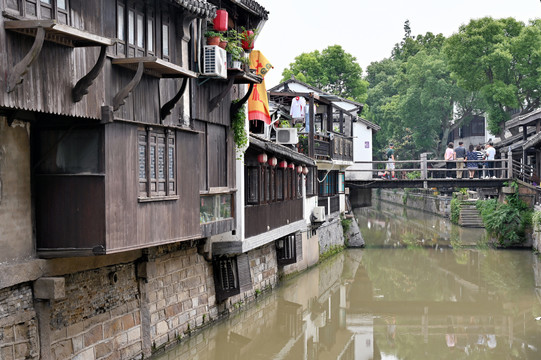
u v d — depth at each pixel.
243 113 14.86
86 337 10.12
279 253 20.53
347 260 27.34
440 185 30.67
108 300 10.77
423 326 17.08
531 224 29.00
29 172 9.08
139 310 11.73
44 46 8.02
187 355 13.23
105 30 9.48
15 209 8.72
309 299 19.58
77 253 9.16
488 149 32.66
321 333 16.38
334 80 51.62
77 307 9.91
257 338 15.18
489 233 30.61
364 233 37.19
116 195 9.41
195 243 14.05
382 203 64.69
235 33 14.60
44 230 9.20
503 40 38.09
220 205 14.05
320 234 26.02
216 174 13.93
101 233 9.13
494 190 37.59
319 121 28.91
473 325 17.05
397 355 14.43
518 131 39.31
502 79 38.47
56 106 8.23
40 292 8.88
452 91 48.12
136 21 10.39
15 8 7.67
